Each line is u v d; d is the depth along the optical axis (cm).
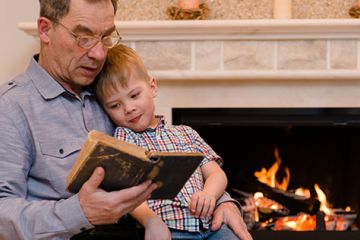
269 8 270
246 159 294
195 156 136
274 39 251
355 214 283
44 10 167
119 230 166
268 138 292
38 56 182
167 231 161
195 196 166
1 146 160
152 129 183
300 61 252
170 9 263
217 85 262
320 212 258
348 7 269
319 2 270
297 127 291
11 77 272
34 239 149
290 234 238
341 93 261
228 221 173
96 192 137
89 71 170
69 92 172
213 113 265
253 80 260
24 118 165
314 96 261
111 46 175
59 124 169
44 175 165
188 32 249
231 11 271
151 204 172
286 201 284
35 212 149
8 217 151
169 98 262
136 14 272
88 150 130
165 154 133
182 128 190
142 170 133
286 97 262
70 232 146
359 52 252
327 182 295
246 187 290
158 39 253
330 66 252
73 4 163
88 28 163
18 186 161
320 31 248
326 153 293
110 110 181
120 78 178
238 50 252
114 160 131
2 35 271
